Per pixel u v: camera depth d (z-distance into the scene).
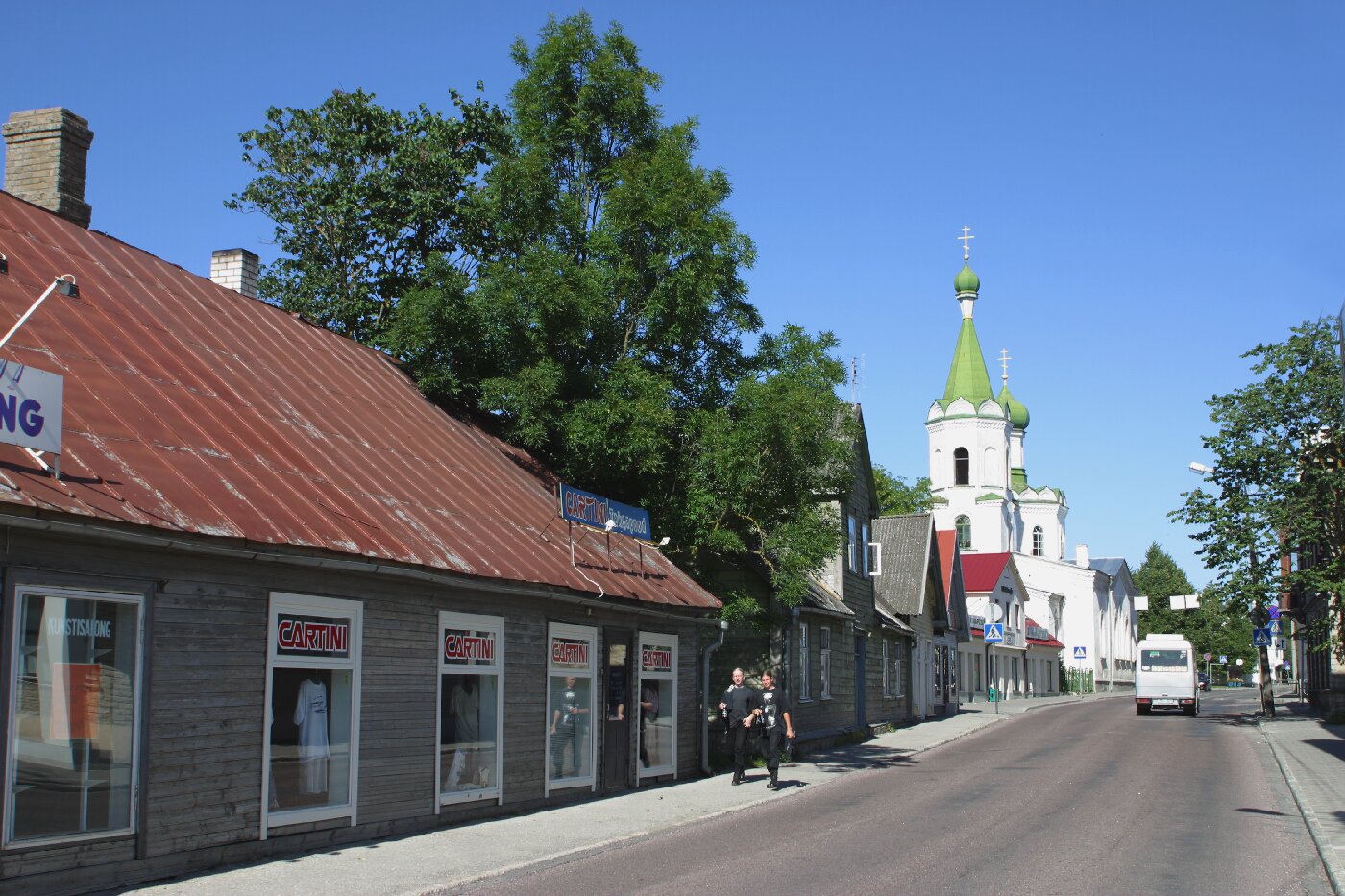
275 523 11.84
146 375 13.27
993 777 21.73
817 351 22.48
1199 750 27.73
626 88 23.41
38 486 9.68
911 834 14.44
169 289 16.16
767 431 21.00
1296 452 36.97
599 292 21.23
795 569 21.77
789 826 15.23
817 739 29.11
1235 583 37.16
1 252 13.59
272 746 11.89
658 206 21.58
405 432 17.66
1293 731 33.66
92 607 10.16
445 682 14.73
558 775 17.25
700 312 22.11
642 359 22.19
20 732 9.42
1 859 9.09
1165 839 14.02
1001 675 70.44
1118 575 103.81
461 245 30.73
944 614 48.94
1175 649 46.12
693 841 13.84
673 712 20.91
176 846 10.68
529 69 24.11
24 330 12.25
